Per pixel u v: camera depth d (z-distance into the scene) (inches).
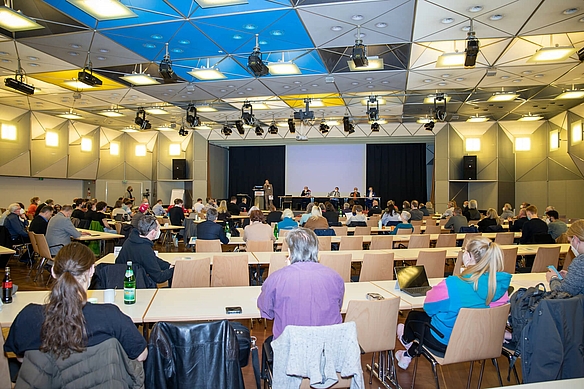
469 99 473.1
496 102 487.5
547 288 144.7
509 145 637.3
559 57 294.2
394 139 700.7
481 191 644.7
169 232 479.5
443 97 431.2
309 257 101.7
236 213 592.4
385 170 784.3
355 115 583.8
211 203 528.1
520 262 291.6
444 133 653.9
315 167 785.6
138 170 732.7
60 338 73.4
